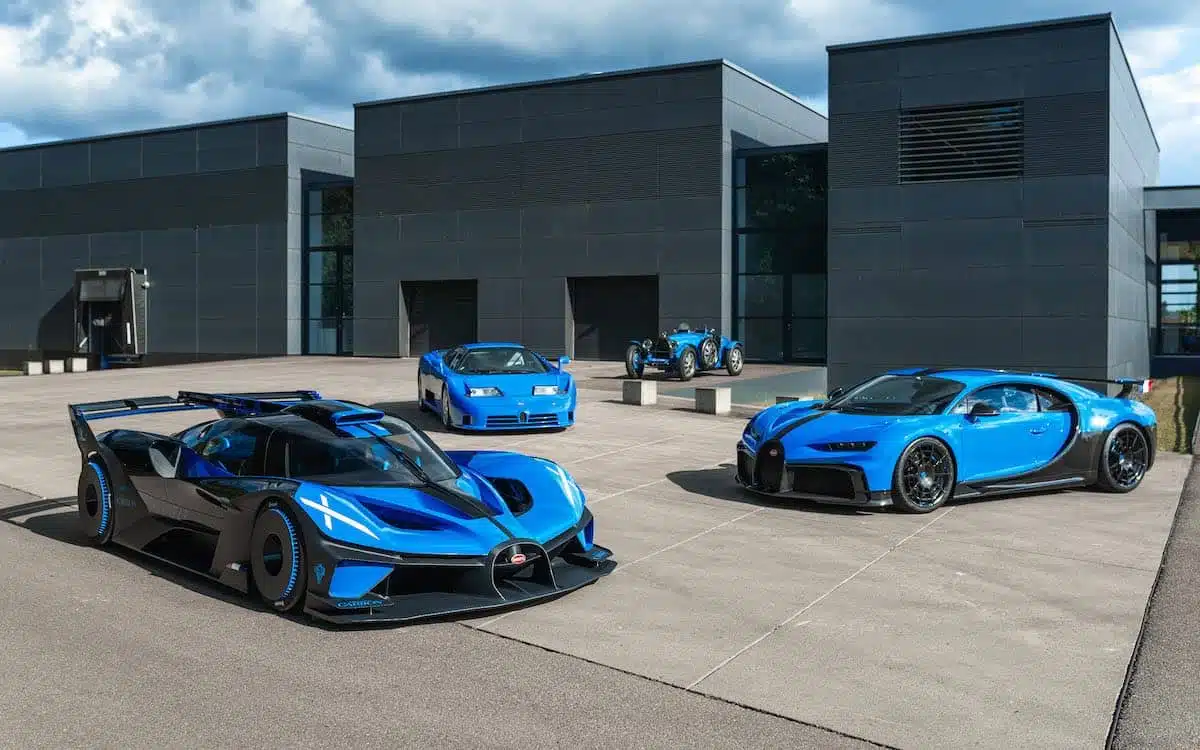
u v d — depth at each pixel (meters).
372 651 4.79
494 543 5.44
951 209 20.31
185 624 5.17
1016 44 19.77
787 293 27.95
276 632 5.06
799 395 19.58
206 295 34.84
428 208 31.06
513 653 4.80
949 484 8.32
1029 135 19.70
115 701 4.10
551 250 29.30
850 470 8.06
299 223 33.78
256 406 6.81
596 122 28.56
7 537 7.26
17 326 38.94
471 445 11.85
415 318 31.91
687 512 8.19
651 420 14.42
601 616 5.41
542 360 14.48
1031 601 5.72
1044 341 19.66
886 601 5.71
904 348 20.73
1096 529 7.61
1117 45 20.17
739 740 3.82
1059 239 19.53
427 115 30.98
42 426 14.12
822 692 4.33
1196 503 8.66
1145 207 28.45
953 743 3.81
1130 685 4.42
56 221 37.91
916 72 20.55
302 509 5.23
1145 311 29.31
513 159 29.77
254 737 3.76
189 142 35.00
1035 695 4.30
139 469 6.62
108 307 36.78
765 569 6.41
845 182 21.16
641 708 4.13
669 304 27.73
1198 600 5.73
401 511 5.48
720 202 27.09
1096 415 9.09
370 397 18.12
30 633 4.98
